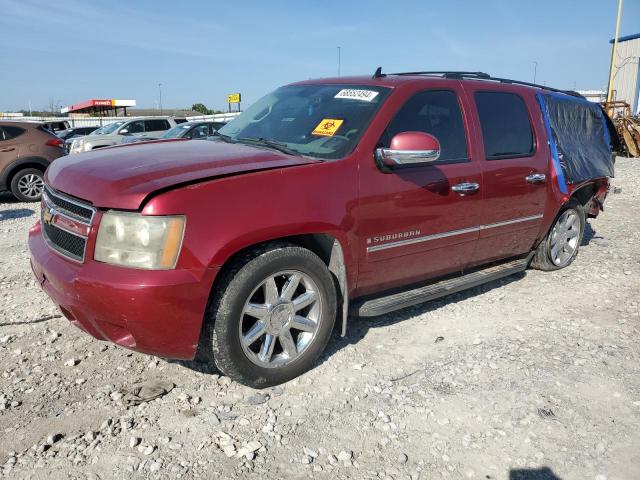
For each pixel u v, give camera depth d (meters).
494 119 4.54
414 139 3.44
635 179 13.05
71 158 3.64
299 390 3.30
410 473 2.64
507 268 4.89
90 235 2.91
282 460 2.69
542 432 2.97
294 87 4.63
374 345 3.91
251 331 3.17
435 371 3.56
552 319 4.48
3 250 6.38
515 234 4.79
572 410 3.17
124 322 2.83
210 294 3.04
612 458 2.79
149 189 2.82
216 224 2.90
